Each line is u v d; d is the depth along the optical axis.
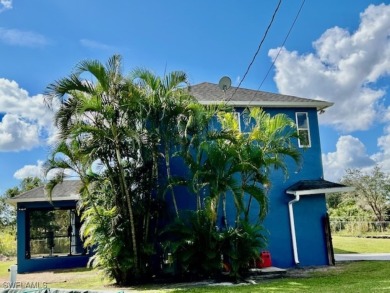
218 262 12.27
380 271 13.12
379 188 34.50
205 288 10.75
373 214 33.66
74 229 19.38
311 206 16.06
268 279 12.39
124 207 12.46
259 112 13.91
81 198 13.03
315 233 15.85
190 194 14.82
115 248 12.03
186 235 12.40
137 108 12.09
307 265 15.52
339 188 15.31
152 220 13.41
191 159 12.55
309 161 16.56
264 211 12.45
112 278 12.65
